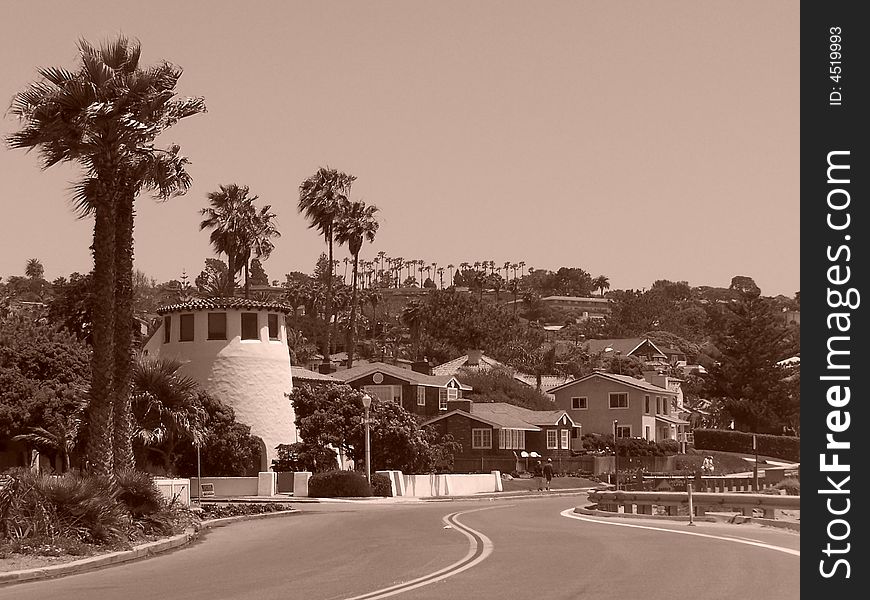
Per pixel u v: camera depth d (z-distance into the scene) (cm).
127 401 5594
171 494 6231
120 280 5572
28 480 4269
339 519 6550
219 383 11100
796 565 3250
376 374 15675
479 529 5194
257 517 6975
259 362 11231
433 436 11744
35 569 3591
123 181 5478
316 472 10625
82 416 8750
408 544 4334
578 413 19788
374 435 10862
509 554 3725
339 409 11006
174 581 3281
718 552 3666
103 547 4206
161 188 5722
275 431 11194
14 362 10300
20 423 9788
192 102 5669
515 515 6706
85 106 5172
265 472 10288
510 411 17338
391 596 2662
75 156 5334
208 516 6525
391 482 10262
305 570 3438
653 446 18338
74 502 4262
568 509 7688
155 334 11881
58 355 10481
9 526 4066
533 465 15700
